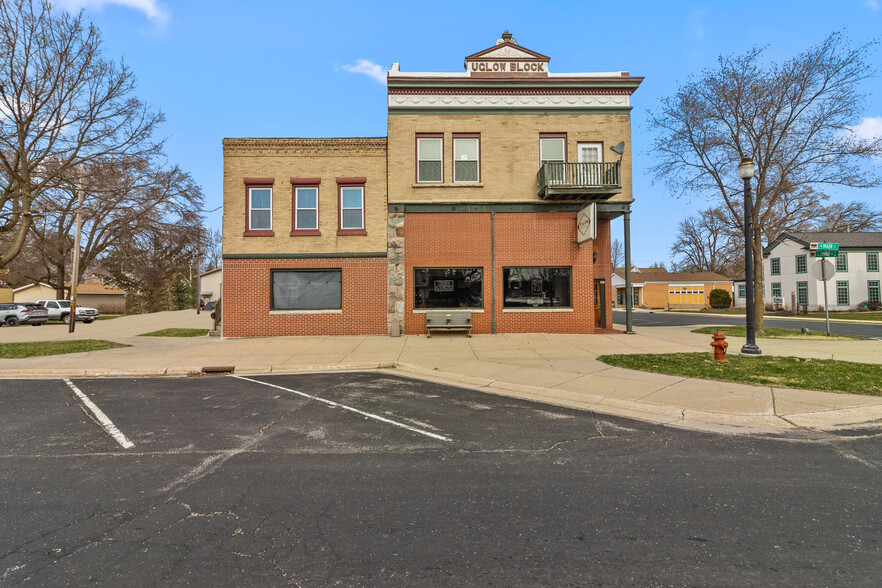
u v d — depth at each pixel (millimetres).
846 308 37188
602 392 7367
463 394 7750
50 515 3469
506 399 7367
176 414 6504
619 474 4250
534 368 9539
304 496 3795
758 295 17297
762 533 3156
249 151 16422
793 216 22141
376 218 16469
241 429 5758
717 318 30500
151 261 38062
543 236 16203
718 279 51031
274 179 16453
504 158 16250
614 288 59906
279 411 6660
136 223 30547
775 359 9953
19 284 51750
